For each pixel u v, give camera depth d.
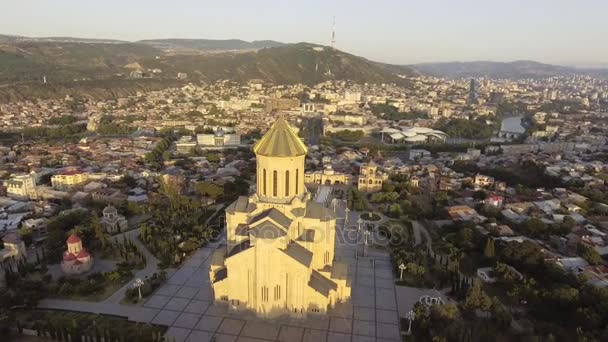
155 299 113.12
